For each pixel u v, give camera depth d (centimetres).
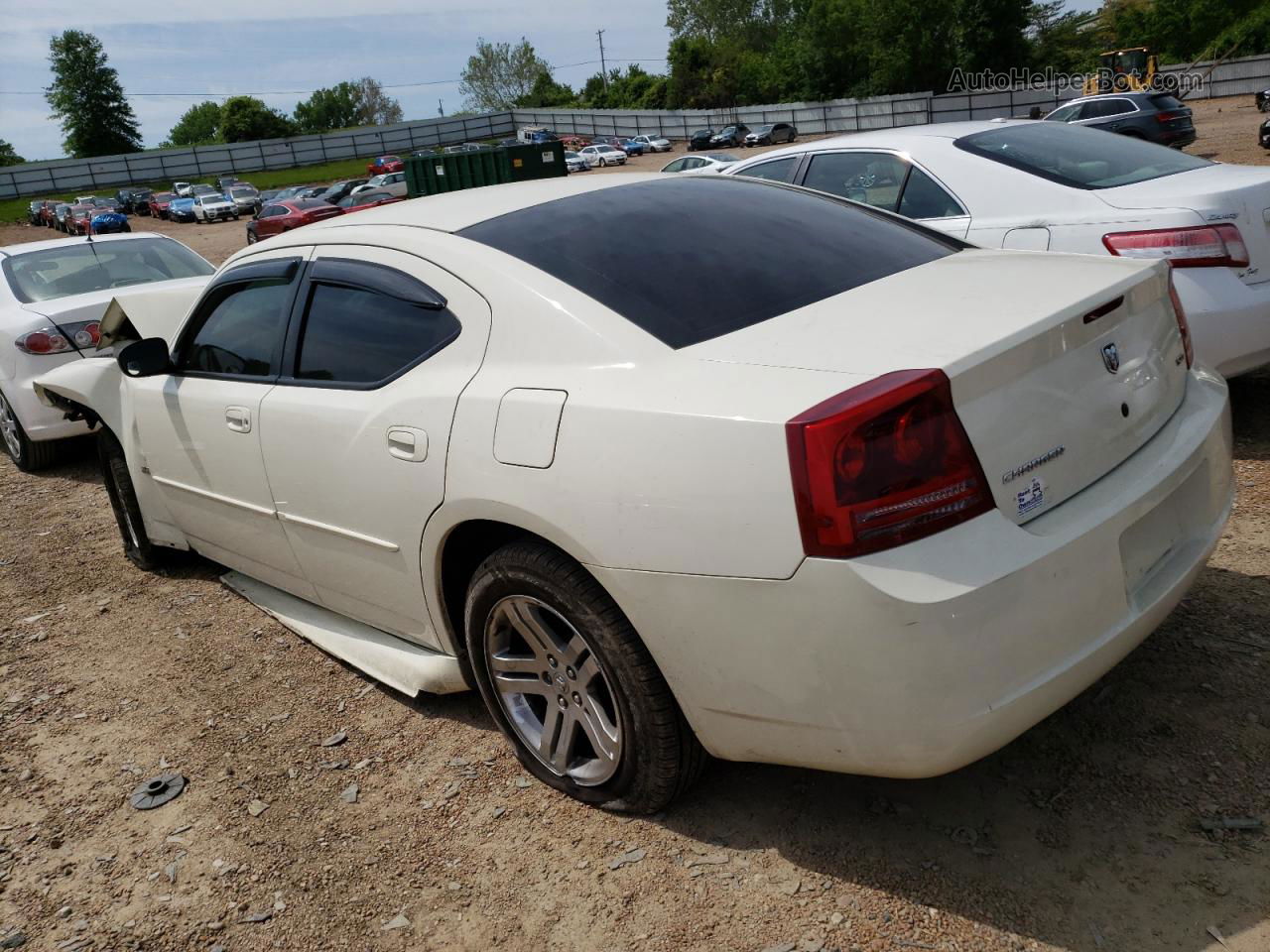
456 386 250
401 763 286
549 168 2700
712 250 259
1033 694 189
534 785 267
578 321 233
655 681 222
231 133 9475
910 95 5459
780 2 9981
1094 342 211
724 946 204
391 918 225
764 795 248
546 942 212
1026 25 5419
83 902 243
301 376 309
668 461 201
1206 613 301
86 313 645
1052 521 196
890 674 182
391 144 8212
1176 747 244
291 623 362
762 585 191
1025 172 477
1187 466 222
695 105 8144
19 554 515
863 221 297
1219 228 411
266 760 296
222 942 224
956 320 207
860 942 199
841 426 180
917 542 181
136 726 325
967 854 219
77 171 7331
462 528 256
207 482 361
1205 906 197
